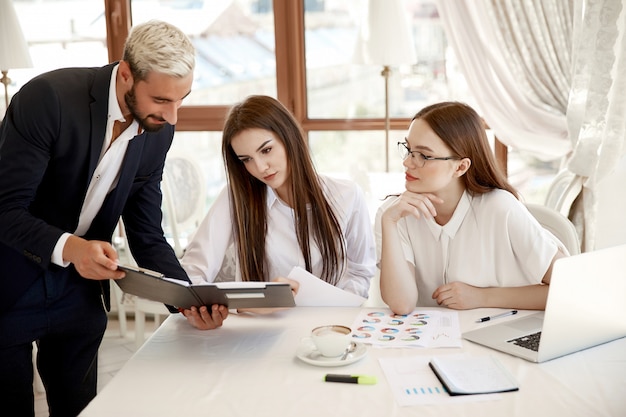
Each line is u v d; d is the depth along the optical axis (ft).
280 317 5.70
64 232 5.45
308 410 4.07
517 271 5.97
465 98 12.23
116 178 6.12
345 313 5.74
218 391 4.36
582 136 9.22
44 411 9.12
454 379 4.33
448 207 6.13
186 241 12.76
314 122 12.74
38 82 5.60
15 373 6.12
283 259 6.52
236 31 12.74
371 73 12.53
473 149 5.86
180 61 5.19
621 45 8.72
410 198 5.84
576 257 4.55
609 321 4.83
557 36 10.48
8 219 5.50
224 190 6.57
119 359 10.96
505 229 5.91
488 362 4.57
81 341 6.48
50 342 6.52
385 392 4.26
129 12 12.70
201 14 12.73
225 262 7.11
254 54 12.80
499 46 10.79
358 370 4.59
